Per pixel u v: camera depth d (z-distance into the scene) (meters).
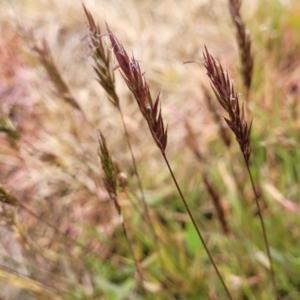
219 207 0.36
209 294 0.39
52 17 0.69
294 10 0.56
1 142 0.52
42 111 0.55
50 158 0.37
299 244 0.40
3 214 0.33
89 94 0.58
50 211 0.49
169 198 0.47
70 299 0.37
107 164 0.32
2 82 0.59
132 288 0.40
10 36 0.63
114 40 0.28
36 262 0.42
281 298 0.39
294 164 0.46
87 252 0.44
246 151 0.29
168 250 0.40
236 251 0.39
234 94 0.28
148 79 0.58
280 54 0.55
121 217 0.33
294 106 0.44
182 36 0.62
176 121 0.52
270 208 0.41
